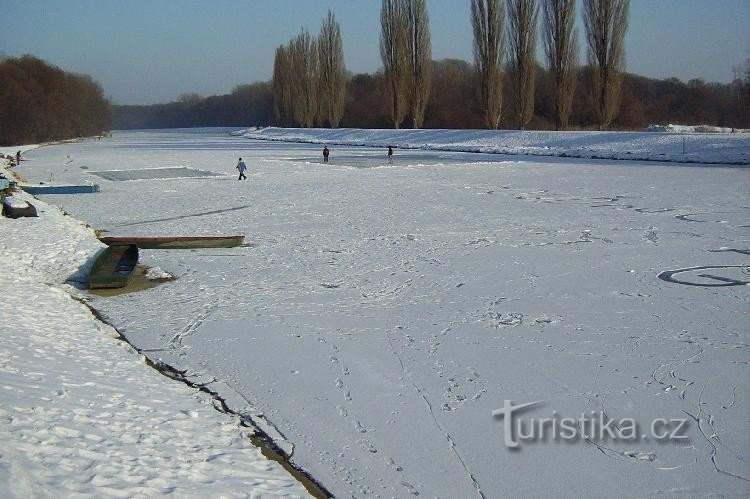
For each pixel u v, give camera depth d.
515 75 56.19
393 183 29.42
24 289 11.59
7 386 6.50
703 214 19.64
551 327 10.02
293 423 7.16
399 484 5.98
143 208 23.06
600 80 50.97
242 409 7.48
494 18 56.09
